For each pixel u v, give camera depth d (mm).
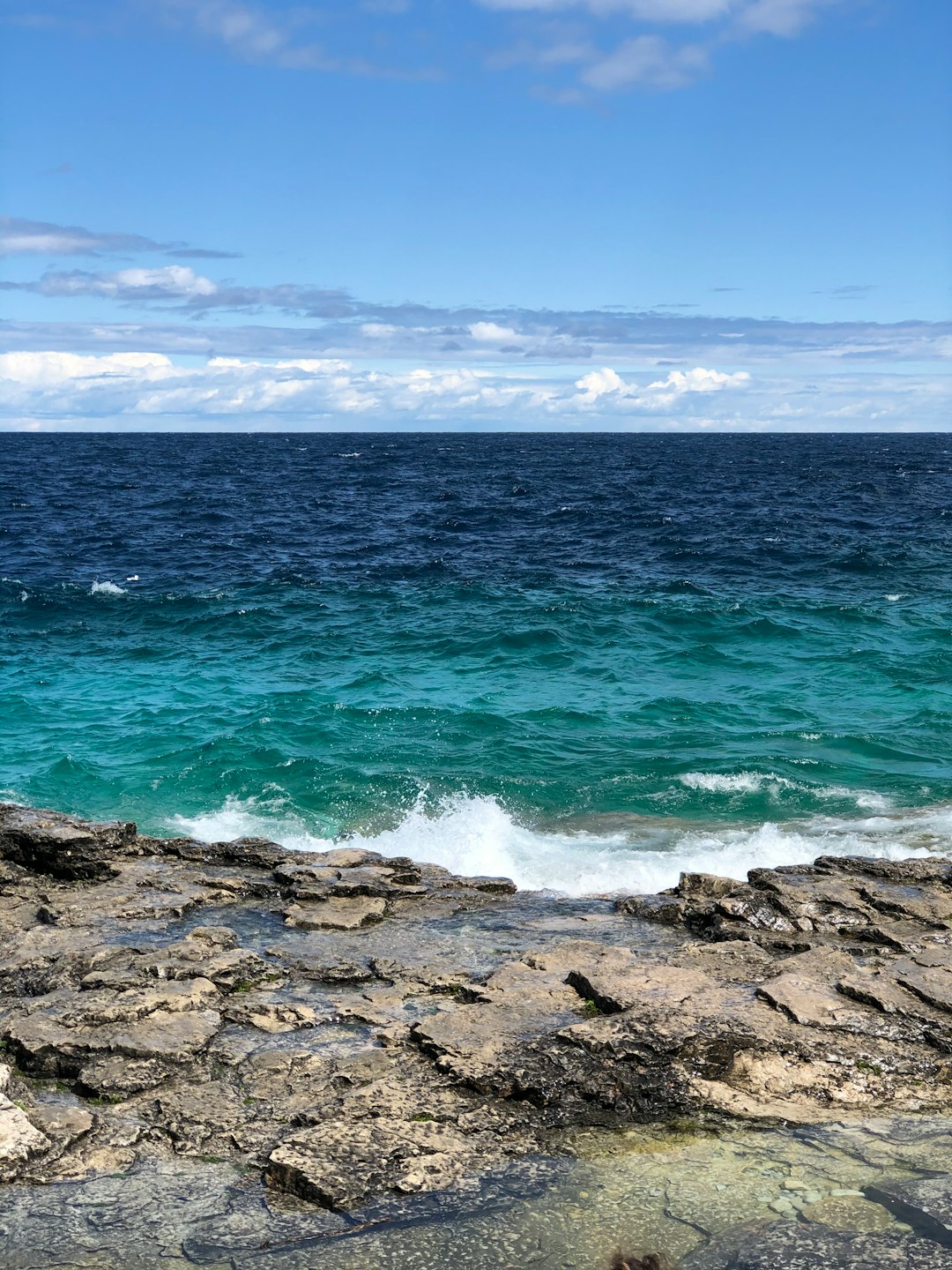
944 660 25297
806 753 18828
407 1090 6941
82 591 34625
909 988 8406
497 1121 6668
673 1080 7066
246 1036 7766
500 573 39000
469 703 22125
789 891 11094
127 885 11188
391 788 17141
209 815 16172
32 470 99000
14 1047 7508
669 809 16250
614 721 20906
